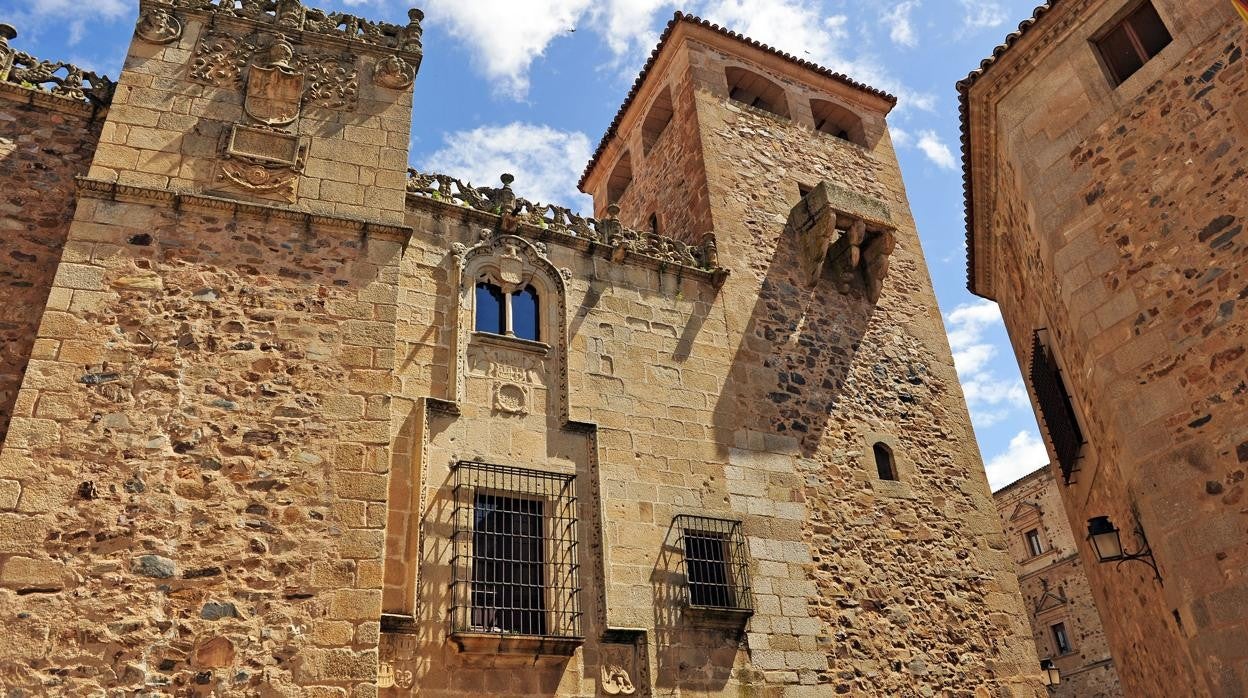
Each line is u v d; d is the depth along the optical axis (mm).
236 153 11062
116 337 9320
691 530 13039
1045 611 28938
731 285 16109
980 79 12914
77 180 10023
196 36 11812
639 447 13336
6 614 7699
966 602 14812
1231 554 8664
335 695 8242
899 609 14078
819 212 17359
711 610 12258
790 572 13422
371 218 11273
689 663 11906
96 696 7656
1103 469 11555
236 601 8414
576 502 12344
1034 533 30359
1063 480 14094
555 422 12859
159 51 11508
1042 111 12102
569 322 13820
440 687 10297
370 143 11930
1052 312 12453
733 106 19562
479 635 10500
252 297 10133
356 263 10836
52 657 7684
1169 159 10219
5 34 12078
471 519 11461
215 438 9148
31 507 8188
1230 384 8992
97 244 9766
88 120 11984
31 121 11656
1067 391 12750
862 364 16656
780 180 18766
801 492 14344
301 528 8953
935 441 16531
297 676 8242
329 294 10484
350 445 9570
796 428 15008
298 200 11102
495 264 13680
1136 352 10094
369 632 8609
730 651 12297
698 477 13555
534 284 13977
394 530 10898
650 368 14227
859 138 21609
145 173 10531
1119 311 10398
